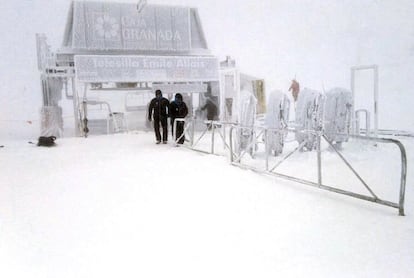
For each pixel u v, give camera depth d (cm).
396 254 302
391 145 879
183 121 1108
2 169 765
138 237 358
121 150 1027
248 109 819
